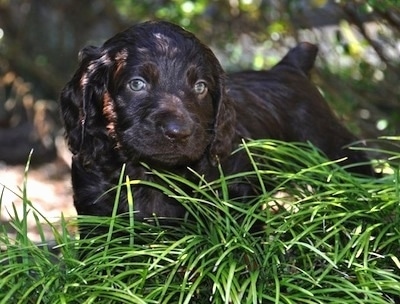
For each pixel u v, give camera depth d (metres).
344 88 1.33
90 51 0.87
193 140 0.79
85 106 0.86
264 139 0.92
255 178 0.90
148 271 0.77
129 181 0.82
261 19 1.40
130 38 0.84
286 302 0.75
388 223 0.82
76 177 0.89
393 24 1.17
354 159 1.03
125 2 1.51
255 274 0.76
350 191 0.82
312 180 0.84
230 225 0.82
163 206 0.88
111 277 0.76
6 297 0.74
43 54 1.79
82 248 0.81
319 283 0.77
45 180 1.66
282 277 0.78
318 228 0.84
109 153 0.86
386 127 1.25
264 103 0.98
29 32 1.78
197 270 0.76
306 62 1.05
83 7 1.74
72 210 1.46
